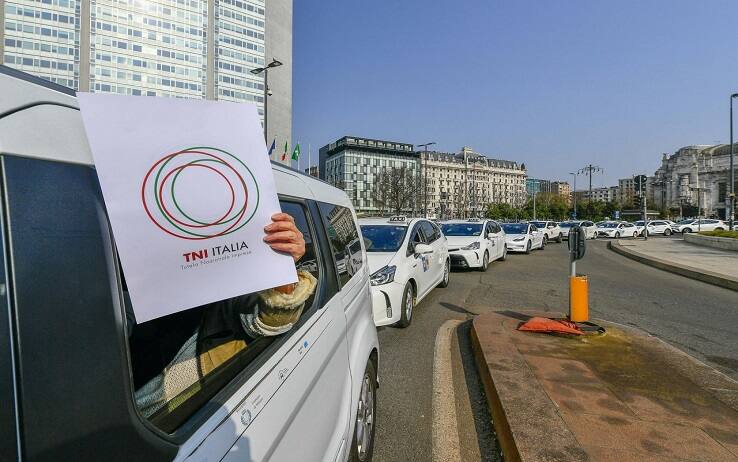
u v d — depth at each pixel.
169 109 1.11
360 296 2.96
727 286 9.56
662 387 3.54
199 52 51.59
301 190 2.28
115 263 0.95
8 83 0.84
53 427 0.77
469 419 3.40
